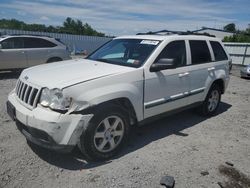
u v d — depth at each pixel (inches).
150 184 138.1
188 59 212.7
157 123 228.2
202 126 227.1
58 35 1423.5
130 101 164.6
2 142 174.1
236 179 148.3
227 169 157.9
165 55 191.3
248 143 198.1
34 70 172.9
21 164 148.9
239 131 221.6
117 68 170.4
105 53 209.6
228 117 258.5
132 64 179.9
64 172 144.2
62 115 137.3
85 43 1459.2
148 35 214.2
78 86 142.6
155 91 181.9
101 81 151.7
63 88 138.8
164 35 209.8
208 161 166.1
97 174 143.6
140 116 175.2
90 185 134.2
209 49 239.3
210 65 235.6
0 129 195.6
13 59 450.0
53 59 496.7
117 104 162.9
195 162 163.5
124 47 203.0
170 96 195.3
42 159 155.5
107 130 155.4
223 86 258.5
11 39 450.9
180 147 182.9
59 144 138.6
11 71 489.7
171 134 205.5
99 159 155.9
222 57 256.5
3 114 229.9
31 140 146.5
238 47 1039.6
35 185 132.1
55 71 164.9
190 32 238.7
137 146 180.5
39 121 137.3
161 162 160.4
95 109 148.5
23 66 464.1
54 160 155.2
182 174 149.3
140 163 157.5
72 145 141.6
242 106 307.7
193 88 217.8
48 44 489.7
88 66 176.4
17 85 170.1
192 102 221.0
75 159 157.6
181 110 212.8
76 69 168.2
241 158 173.6
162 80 185.5
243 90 423.2
